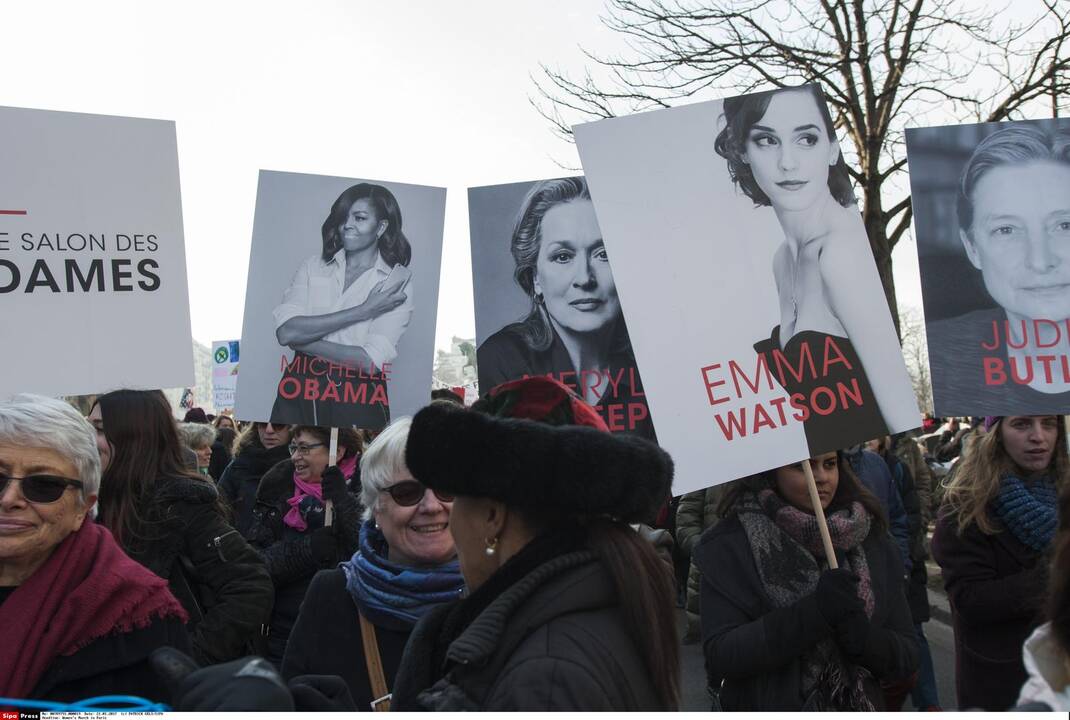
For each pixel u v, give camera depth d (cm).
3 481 201
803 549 276
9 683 191
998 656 314
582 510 152
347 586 263
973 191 320
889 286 1082
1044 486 324
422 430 161
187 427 739
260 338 432
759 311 299
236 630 315
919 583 539
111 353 315
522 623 150
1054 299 313
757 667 258
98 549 213
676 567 762
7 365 300
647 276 303
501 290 471
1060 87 1048
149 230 323
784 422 290
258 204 436
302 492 441
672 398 296
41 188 308
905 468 562
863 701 264
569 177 465
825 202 304
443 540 257
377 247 445
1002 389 313
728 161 308
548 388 173
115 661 200
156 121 326
